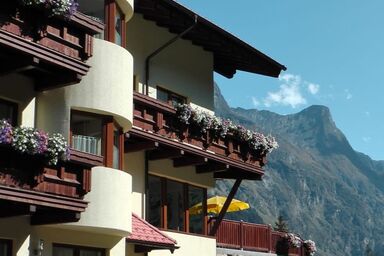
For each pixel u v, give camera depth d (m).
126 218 16.89
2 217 14.70
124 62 17.50
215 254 25.41
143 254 21.83
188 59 25.53
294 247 31.70
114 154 17.47
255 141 26.08
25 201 13.74
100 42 16.97
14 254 15.00
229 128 24.73
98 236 17.19
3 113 15.22
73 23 15.12
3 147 13.58
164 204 23.39
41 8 14.19
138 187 22.14
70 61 14.94
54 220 15.21
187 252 23.86
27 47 13.88
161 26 24.17
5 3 13.60
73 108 16.39
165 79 24.20
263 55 26.58
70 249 16.55
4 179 13.61
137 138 20.86
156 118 21.38
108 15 17.64
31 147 13.83
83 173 15.35
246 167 25.64
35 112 15.78
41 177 14.22
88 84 16.59
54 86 15.62
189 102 25.36
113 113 16.94
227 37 24.83
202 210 25.50
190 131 22.86
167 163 23.64
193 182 24.91
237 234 27.75
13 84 15.34
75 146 16.34
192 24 23.03
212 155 23.66
